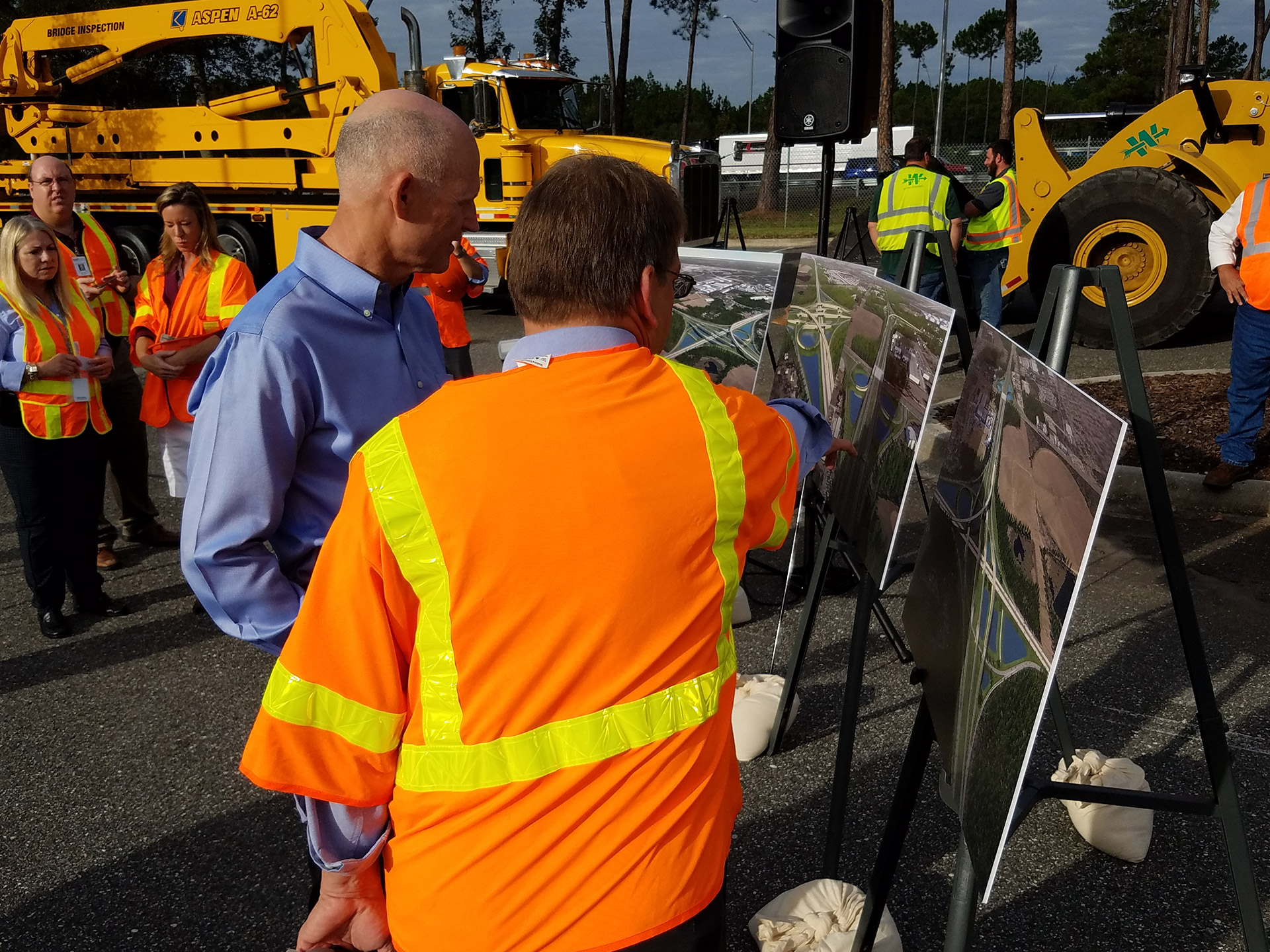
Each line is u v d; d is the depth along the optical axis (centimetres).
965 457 161
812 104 501
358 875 133
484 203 1159
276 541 161
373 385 162
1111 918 229
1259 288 468
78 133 1310
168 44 1225
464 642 106
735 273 362
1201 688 163
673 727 109
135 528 494
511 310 1275
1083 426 108
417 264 163
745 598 395
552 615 105
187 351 401
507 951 107
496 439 107
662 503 108
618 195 117
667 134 7500
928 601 172
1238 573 426
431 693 109
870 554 201
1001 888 240
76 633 405
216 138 1198
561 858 106
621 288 117
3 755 315
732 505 113
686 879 110
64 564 398
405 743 113
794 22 494
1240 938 222
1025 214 910
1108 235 848
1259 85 816
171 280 413
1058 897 236
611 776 107
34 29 1293
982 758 131
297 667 113
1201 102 819
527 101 1193
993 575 138
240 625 153
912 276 240
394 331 167
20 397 374
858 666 223
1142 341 848
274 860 262
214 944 231
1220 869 245
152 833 274
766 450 120
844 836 261
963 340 237
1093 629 379
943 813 269
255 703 346
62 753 316
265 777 114
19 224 368
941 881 243
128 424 473
